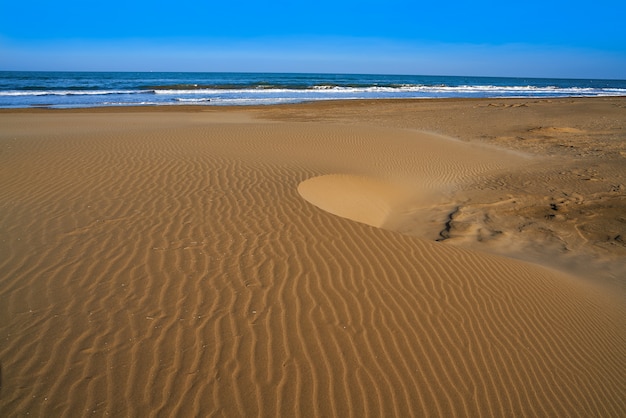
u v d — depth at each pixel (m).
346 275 4.92
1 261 4.66
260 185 8.11
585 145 16.75
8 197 6.70
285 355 3.59
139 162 9.28
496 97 49.38
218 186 7.88
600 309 5.53
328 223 6.34
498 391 3.59
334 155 12.46
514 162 14.02
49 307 3.92
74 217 6.01
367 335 3.95
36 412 2.86
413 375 3.57
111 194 7.08
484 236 8.40
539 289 5.54
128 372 3.26
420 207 10.05
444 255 5.77
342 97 44.88
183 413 2.97
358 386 3.38
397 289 4.77
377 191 10.14
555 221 9.20
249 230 5.91
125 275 4.54
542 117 25.27
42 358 3.31
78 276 4.46
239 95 45.72
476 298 4.88
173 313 3.97
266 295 4.38
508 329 4.45
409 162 12.94
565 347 4.40
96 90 47.25
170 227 5.86
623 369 4.29
